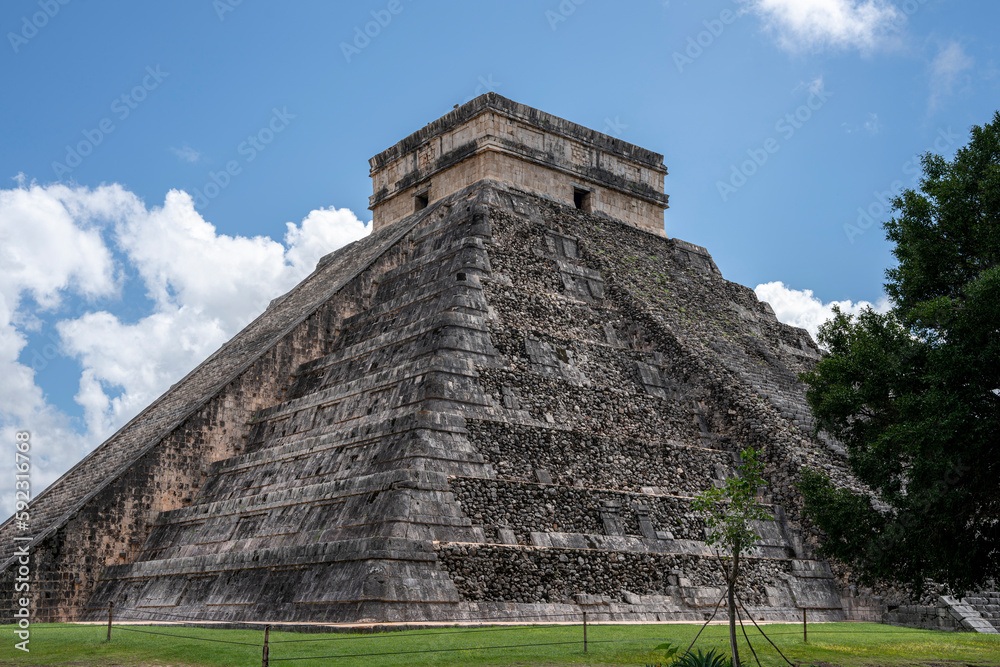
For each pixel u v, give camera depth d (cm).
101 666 1410
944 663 1556
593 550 2136
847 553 1906
